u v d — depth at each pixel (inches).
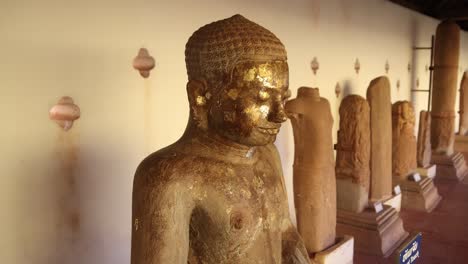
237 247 54.3
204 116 55.1
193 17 101.7
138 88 89.7
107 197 85.3
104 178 84.5
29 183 73.2
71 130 78.3
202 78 54.4
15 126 70.9
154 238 49.4
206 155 55.2
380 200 158.6
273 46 53.2
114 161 86.0
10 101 70.0
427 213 176.1
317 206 112.2
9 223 71.3
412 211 178.9
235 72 52.0
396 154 185.6
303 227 113.3
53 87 75.1
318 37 152.6
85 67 79.4
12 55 69.6
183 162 53.2
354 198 144.5
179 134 100.4
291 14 137.2
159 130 95.4
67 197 78.7
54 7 74.1
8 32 68.9
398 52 229.1
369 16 191.0
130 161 89.3
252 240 55.4
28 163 72.9
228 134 54.0
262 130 53.2
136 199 52.3
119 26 84.7
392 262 130.3
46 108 74.4
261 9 124.1
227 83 52.4
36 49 72.4
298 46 141.7
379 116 157.9
